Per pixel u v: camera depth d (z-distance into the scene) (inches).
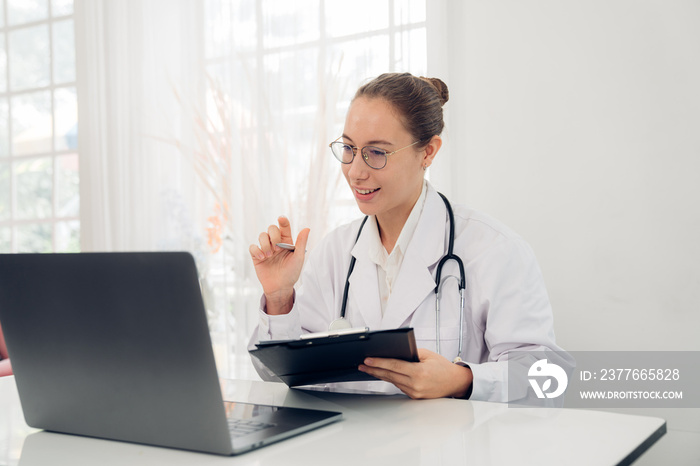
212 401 29.1
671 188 78.2
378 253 58.3
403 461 28.3
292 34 104.8
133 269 29.5
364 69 97.5
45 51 132.0
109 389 32.4
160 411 30.9
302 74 104.0
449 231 56.9
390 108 53.6
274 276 50.2
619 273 81.0
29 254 32.6
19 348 34.9
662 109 78.5
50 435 35.0
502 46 87.5
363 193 55.0
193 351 28.9
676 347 78.1
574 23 83.2
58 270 31.9
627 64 80.4
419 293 54.1
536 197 85.7
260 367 51.7
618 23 80.7
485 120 88.7
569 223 83.8
